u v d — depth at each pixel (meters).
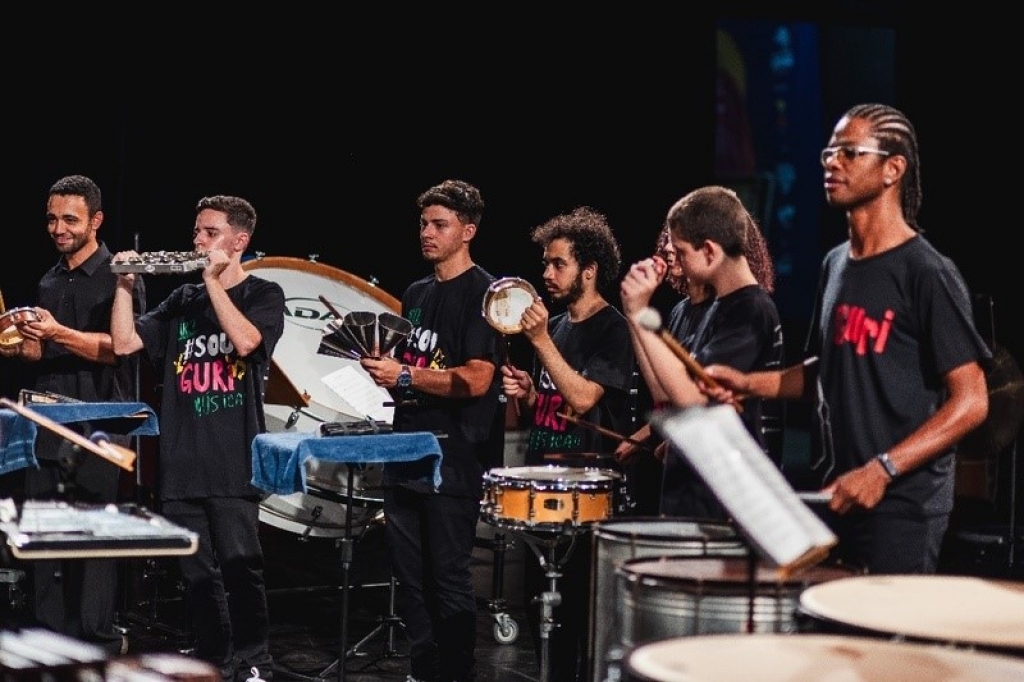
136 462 6.31
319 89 9.37
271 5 9.17
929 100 10.71
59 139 8.73
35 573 5.92
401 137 9.62
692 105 10.58
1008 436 7.50
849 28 13.69
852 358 3.71
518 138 10.02
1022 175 10.40
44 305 6.20
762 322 4.07
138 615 6.70
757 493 2.70
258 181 9.29
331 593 7.50
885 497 3.64
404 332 5.21
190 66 9.02
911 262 3.64
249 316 5.50
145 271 5.23
